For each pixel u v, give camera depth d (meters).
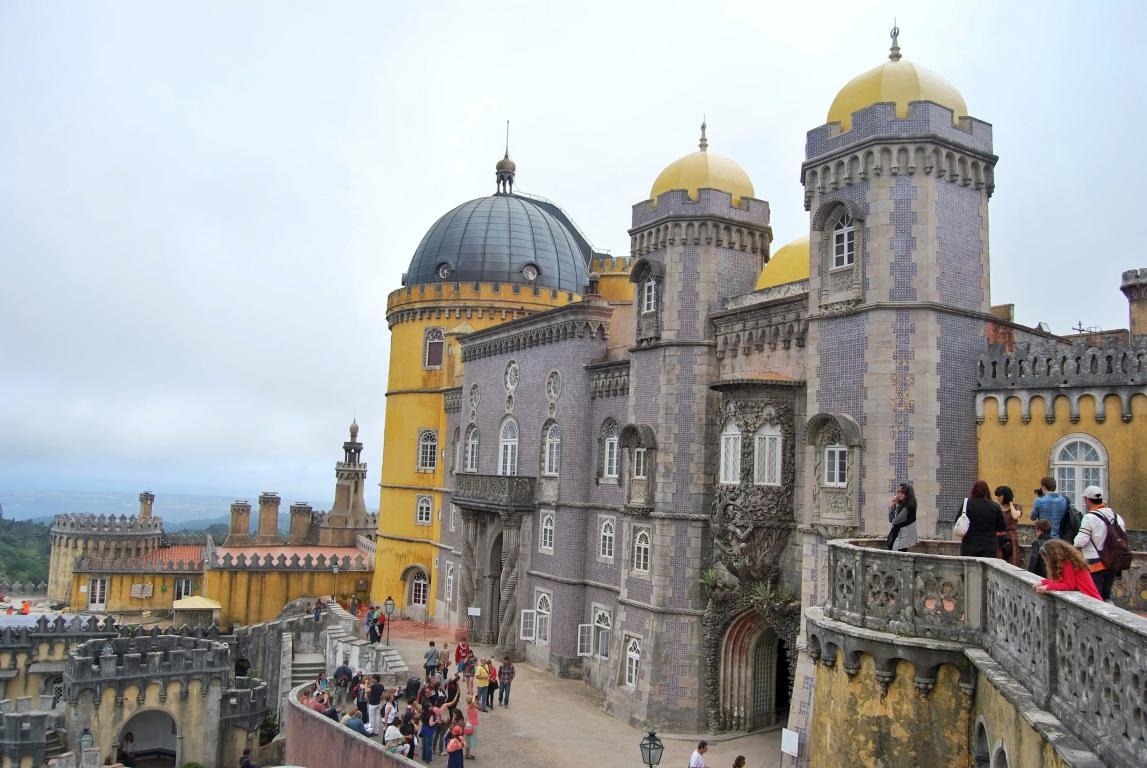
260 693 46.72
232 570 64.88
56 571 76.69
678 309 36.34
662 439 36.06
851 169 27.94
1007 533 16.89
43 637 52.69
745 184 37.38
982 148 27.81
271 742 45.03
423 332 63.38
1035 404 25.30
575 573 43.34
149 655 44.03
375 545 69.31
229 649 46.81
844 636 15.49
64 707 45.69
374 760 26.17
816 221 28.94
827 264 28.69
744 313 33.94
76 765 40.75
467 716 32.34
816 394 28.55
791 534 31.34
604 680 40.22
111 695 43.00
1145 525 22.98
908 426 26.00
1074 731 9.96
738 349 34.50
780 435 31.47
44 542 147.50
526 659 46.44
